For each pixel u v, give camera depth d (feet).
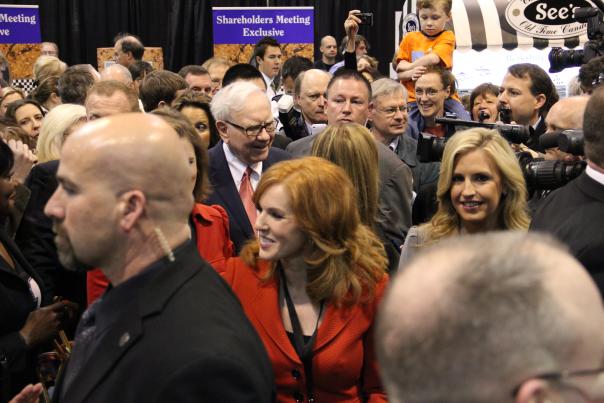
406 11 26.78
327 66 26.45
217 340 4.60
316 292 7.07
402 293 2.86
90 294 8.55
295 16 26.27
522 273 2.72
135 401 4.52
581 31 24.17
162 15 32.14
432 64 16.69
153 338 4.65
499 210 9.19
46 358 8.38
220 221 9.43
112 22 31.94
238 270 7.47
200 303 4.79
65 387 5.09
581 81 11.96
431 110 16.03
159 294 4.79
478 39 24.38
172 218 4.93
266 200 7.11
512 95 14.35
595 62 11.82
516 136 10.21
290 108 16.08
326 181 7.11
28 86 26.20
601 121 6.83
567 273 2.74
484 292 2.70
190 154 8.73
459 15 24.41
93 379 4.71
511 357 2.62
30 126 15.15
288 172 7.17
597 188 6.97
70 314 8.58
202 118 12.28
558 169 8.48
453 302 2.72
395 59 20.65
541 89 14.23
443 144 9.96
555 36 24.26
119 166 4.76
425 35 19.61
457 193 9.09
